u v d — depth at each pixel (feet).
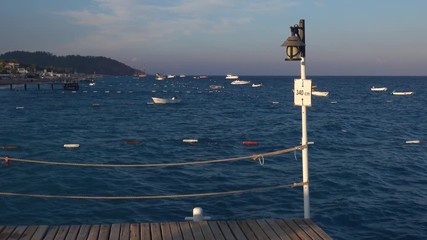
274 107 243.40
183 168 76.13
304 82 24.68
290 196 56.95
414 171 73.41
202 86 594.65
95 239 22.68
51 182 65.21
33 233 23.56
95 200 55.31
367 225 45.85
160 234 23.43
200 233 23.53
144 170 74.54
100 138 120.88
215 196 57.52
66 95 352.08
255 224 24.98
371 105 256.32
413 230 44.11
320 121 166.81
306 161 25.85
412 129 139.95
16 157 89.30
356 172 72.02
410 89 477.36
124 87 537.65
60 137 121.90
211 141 115.24
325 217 48.47
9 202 54.08
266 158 85.56
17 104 250.98
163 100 265.13
